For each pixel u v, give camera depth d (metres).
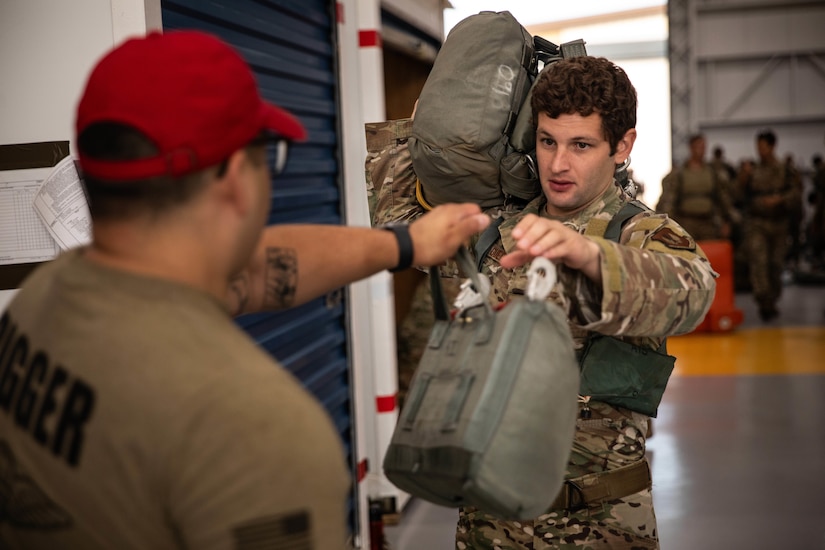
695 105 16.47
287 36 3.24
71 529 0.96
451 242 1.51
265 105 1.08
